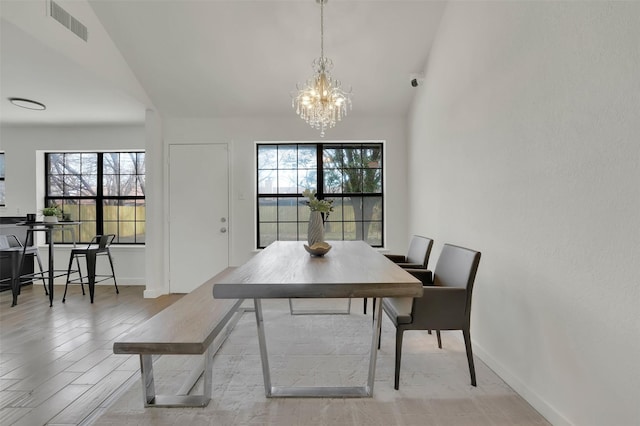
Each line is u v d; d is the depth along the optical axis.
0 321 3.14
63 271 4.36
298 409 1.73
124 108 4.05
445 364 2.22
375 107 4.11
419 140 3.71
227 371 2.14
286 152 4.48
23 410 1.72
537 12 1.69
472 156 2.42
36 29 2.38
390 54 3.38
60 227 4.16
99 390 1.92
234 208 4.27
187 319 1.80
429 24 3.07
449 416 1.66
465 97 2.53
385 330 2.88
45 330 2.89
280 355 2.38
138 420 1.64
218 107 4.11
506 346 1.99
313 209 2.38
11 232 4.40
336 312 3.37
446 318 1.90
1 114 4.23
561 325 1.53
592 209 1.36
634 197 1.18
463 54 2.56
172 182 4.26
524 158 1.81
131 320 3.16
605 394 1.31
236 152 4.28
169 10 2.97
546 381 1.64
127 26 3.09
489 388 1.92
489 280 2.19
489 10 2.16
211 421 1.63
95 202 4.90
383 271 1.72
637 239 1.17
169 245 4.26
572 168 1.46
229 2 2.92
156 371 2.17
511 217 1.93
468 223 2.49
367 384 1.93
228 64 3.52
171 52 3.36
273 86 3.80
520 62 1.84
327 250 2.27
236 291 1.45
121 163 4.91
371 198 4.49
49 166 4.88
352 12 2.98
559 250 1.54
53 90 3.53
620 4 1.22
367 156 4.50
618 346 1.25
